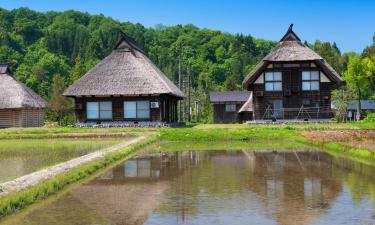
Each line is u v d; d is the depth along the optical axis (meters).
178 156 22.69
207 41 133.25
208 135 33.22
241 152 24.36
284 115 44.38
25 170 16.44
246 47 135.12
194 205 11.23
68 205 11.38
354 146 22.73
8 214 10.39
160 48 129.00
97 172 17.05
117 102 44.34
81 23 141.62
